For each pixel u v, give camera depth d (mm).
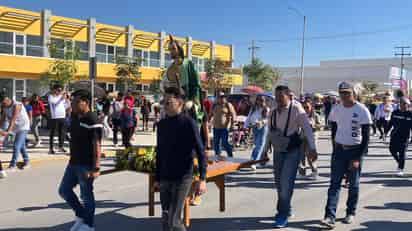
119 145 15734
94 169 5480
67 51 28781
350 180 6531
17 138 10680
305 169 10242
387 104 18453
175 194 4676
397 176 10648
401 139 10594
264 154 7082
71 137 5559
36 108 14680
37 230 6102
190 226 6355
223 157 7191
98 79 37812
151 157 5699
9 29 32781
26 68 32500
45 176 10070
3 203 7555
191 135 4680
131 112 14406
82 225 5719
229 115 11266
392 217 6945
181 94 4809
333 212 6320
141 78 39094
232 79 45156
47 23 34812
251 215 6977
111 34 39906
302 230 6230
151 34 44031
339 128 6387
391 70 79875
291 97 6316
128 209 7301
